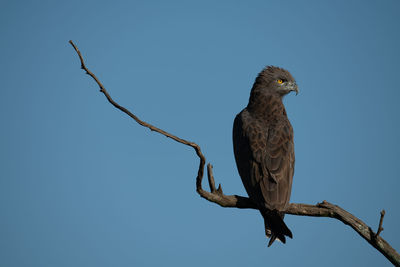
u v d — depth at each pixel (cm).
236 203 1062
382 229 946
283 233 956
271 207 1037
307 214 1053
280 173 1102
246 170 1139
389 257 966
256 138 1180
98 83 819
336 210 1019
